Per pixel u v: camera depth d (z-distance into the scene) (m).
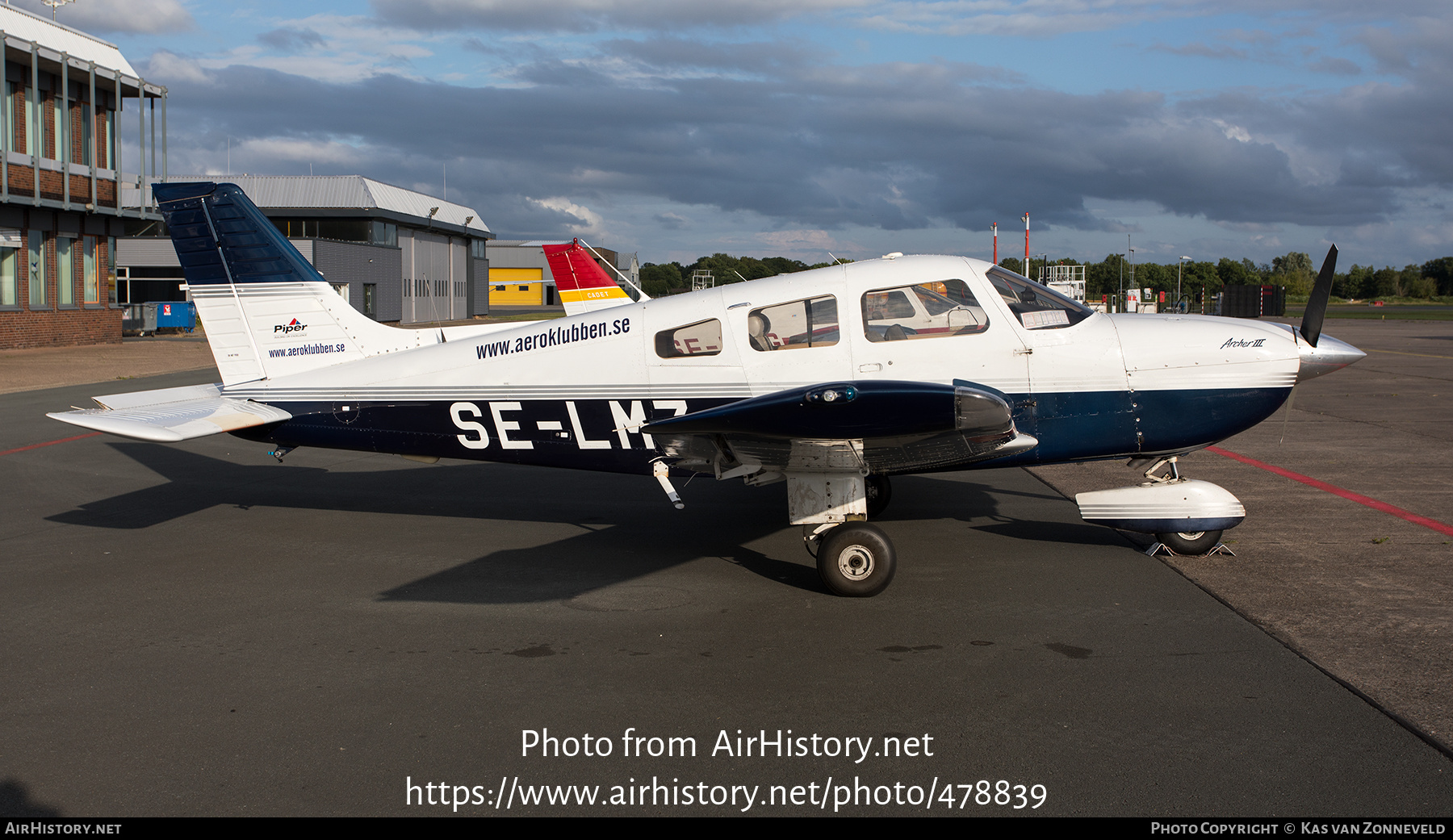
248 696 4.05
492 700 4.01
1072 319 6.15
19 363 21.36
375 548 6.63
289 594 5.54
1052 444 6.15
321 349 7.18
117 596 5.50
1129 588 5.46
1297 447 10.38
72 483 9.11
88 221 26.59
